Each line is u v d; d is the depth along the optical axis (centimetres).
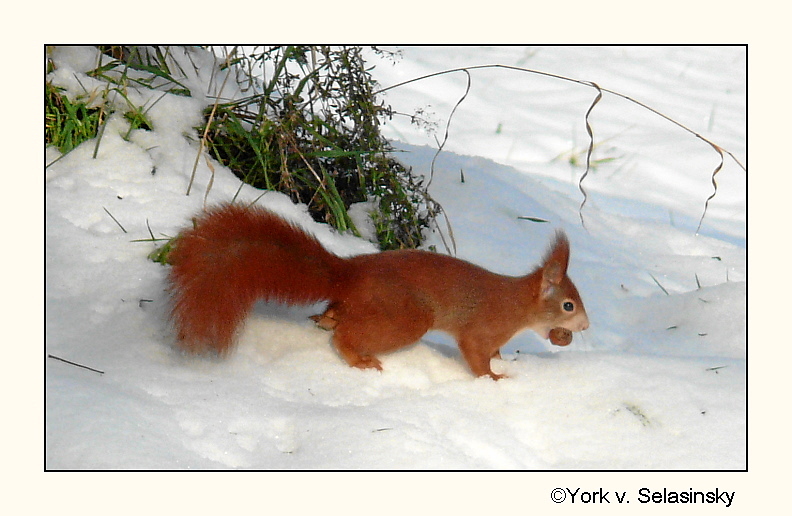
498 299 398
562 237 415
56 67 455
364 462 306
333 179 502
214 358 357
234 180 461
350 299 379
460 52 991
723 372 395
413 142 759
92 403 298
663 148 830
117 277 387
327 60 491
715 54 1062
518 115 862
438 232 539
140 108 459
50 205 410
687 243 620
